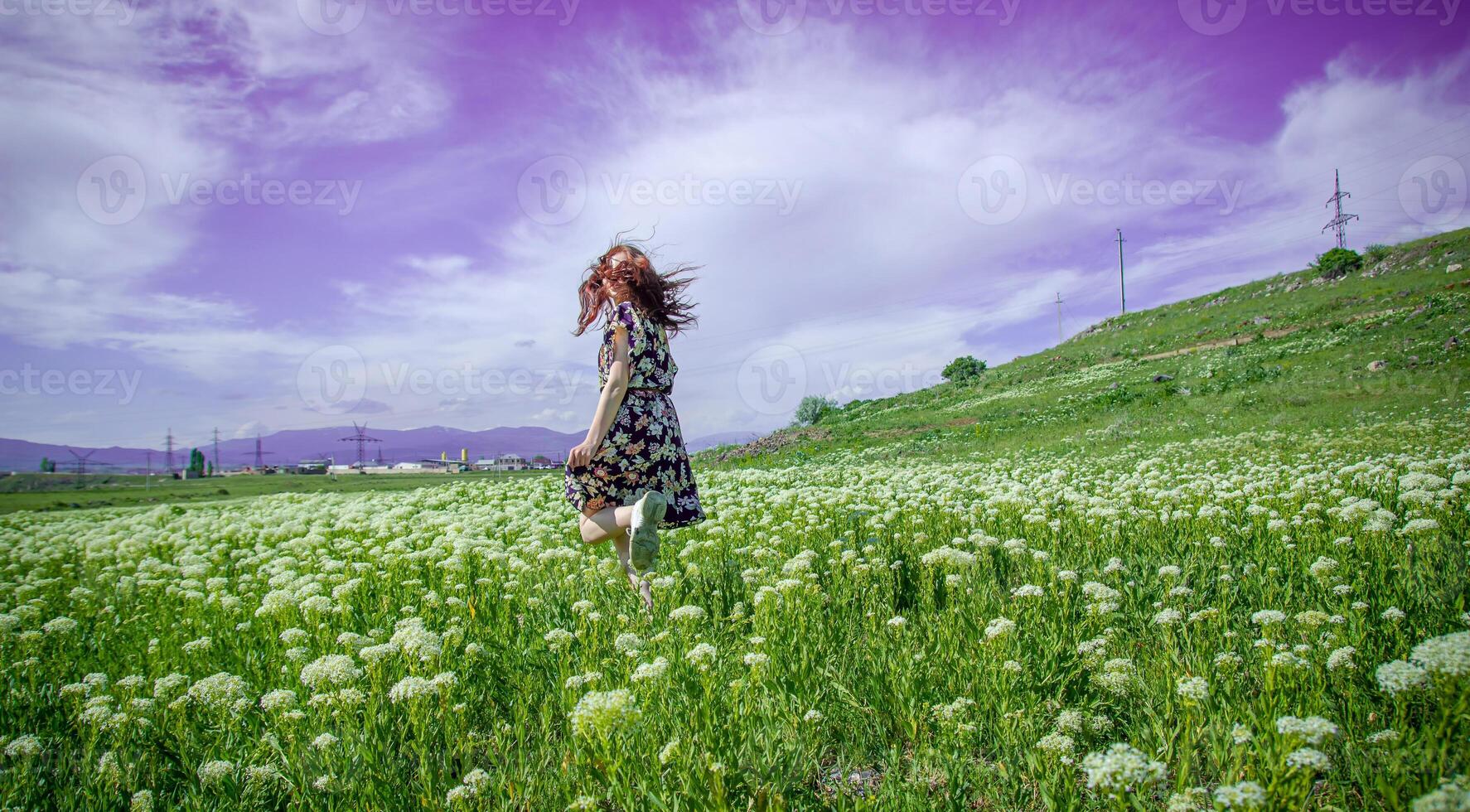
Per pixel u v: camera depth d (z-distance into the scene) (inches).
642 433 147.6
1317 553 155.7
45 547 332.2
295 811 84.6
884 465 695.7
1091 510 205.5
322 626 135.9
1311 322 1352.1
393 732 96.7
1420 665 78.2
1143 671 105.6
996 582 147.3
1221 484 276.2
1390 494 213.5
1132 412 898.7
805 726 94.1
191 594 181.2
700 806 74.1
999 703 95.4
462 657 124.0
